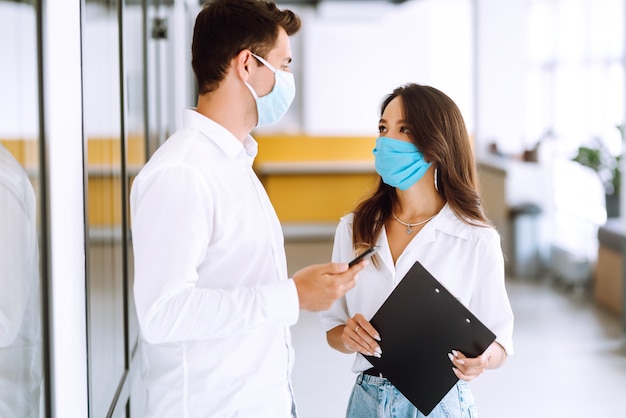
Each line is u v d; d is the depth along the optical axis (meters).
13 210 1.50
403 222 2.19
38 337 1.58
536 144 8.38
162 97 4.73
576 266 7.45
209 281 1.69
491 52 9.08
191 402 1.71
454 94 13.42
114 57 2.77
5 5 1.41
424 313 1.98
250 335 1.73
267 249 1.75
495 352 2.11
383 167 2.10
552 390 4.89
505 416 4.46
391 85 12.97
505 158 8.87
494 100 9.12
